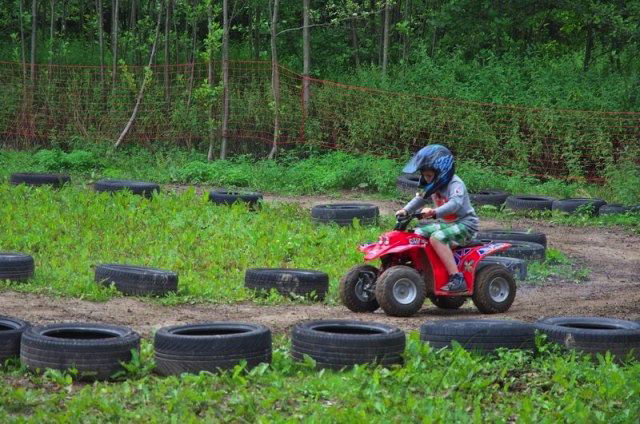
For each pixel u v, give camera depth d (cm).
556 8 4231
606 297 1623
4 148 3769
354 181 3047
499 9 4091
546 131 3397
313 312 1413
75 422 806
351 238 2041
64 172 3184
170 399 873
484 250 1419
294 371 1008
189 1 4059
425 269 1412
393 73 3953
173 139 3688
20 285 1491
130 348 987
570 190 3103
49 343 962
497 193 2839
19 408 854
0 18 4662
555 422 841
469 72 3875
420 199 1391
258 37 4275
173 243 1930
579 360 1066
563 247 2192
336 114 3578
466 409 879
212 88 3591
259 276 1522
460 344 1063
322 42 4262
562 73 3862
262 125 3694
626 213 2645
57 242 1888
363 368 972
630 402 907
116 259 1773
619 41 4081
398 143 3547
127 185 2469
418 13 4519
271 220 2250
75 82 3822
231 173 3069
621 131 3394
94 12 4875
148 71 3581
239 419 830
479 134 3434
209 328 1045
